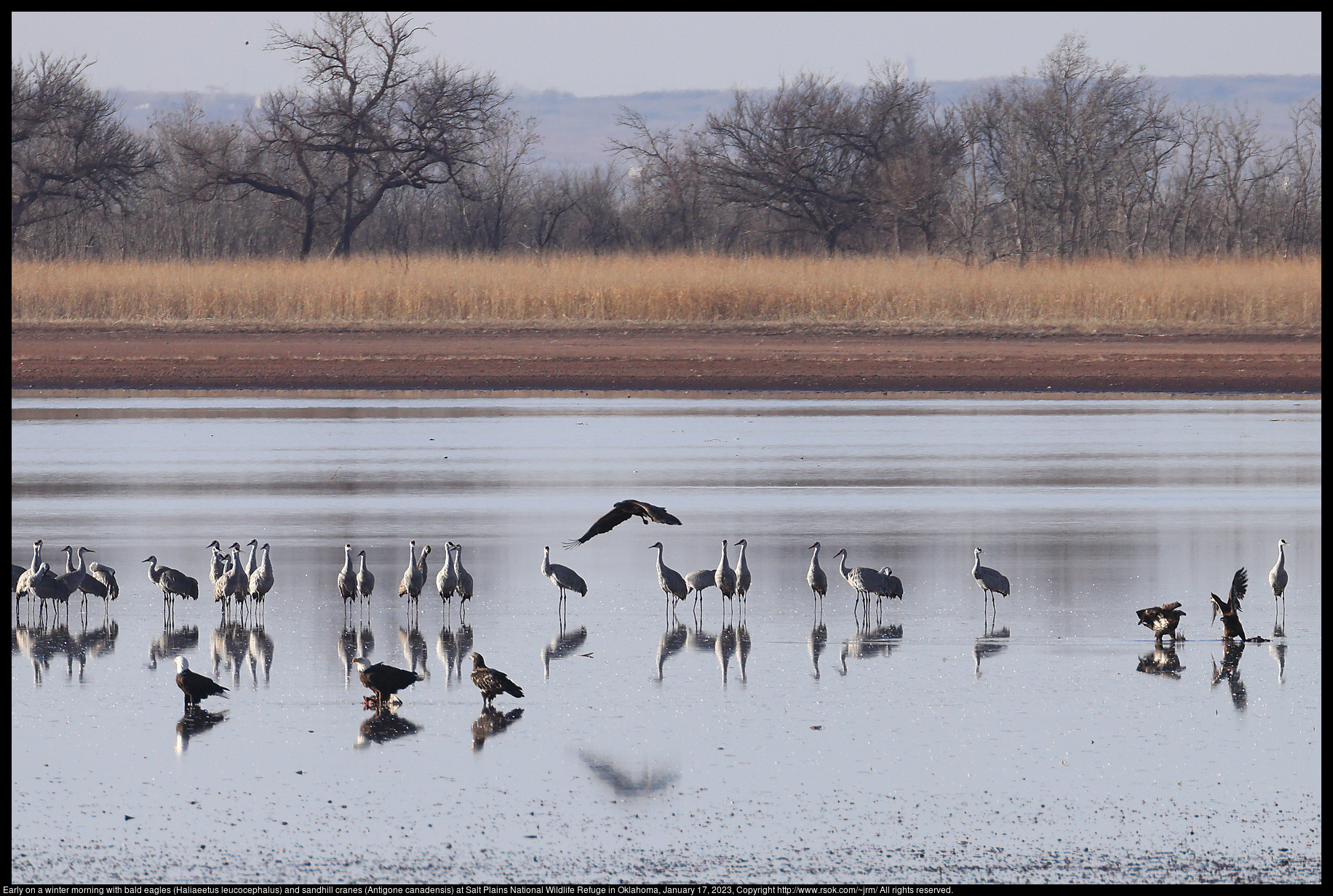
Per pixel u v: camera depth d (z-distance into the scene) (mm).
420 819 9414
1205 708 11406
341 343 39250
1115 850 8992
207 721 11172
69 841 9102
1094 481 22078
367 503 20453
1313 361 36031
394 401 32375
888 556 16953
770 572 16281
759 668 12539
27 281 43938
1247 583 15430
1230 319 42000
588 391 34312
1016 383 34562
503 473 22984
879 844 9078
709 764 10266
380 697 11562
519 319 42906
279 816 9445
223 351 38031
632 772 10125
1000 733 10852
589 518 19359
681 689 11945
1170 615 13203
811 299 43938
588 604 14938
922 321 42375
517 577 16109
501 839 9133
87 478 22469
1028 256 62750
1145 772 10102
